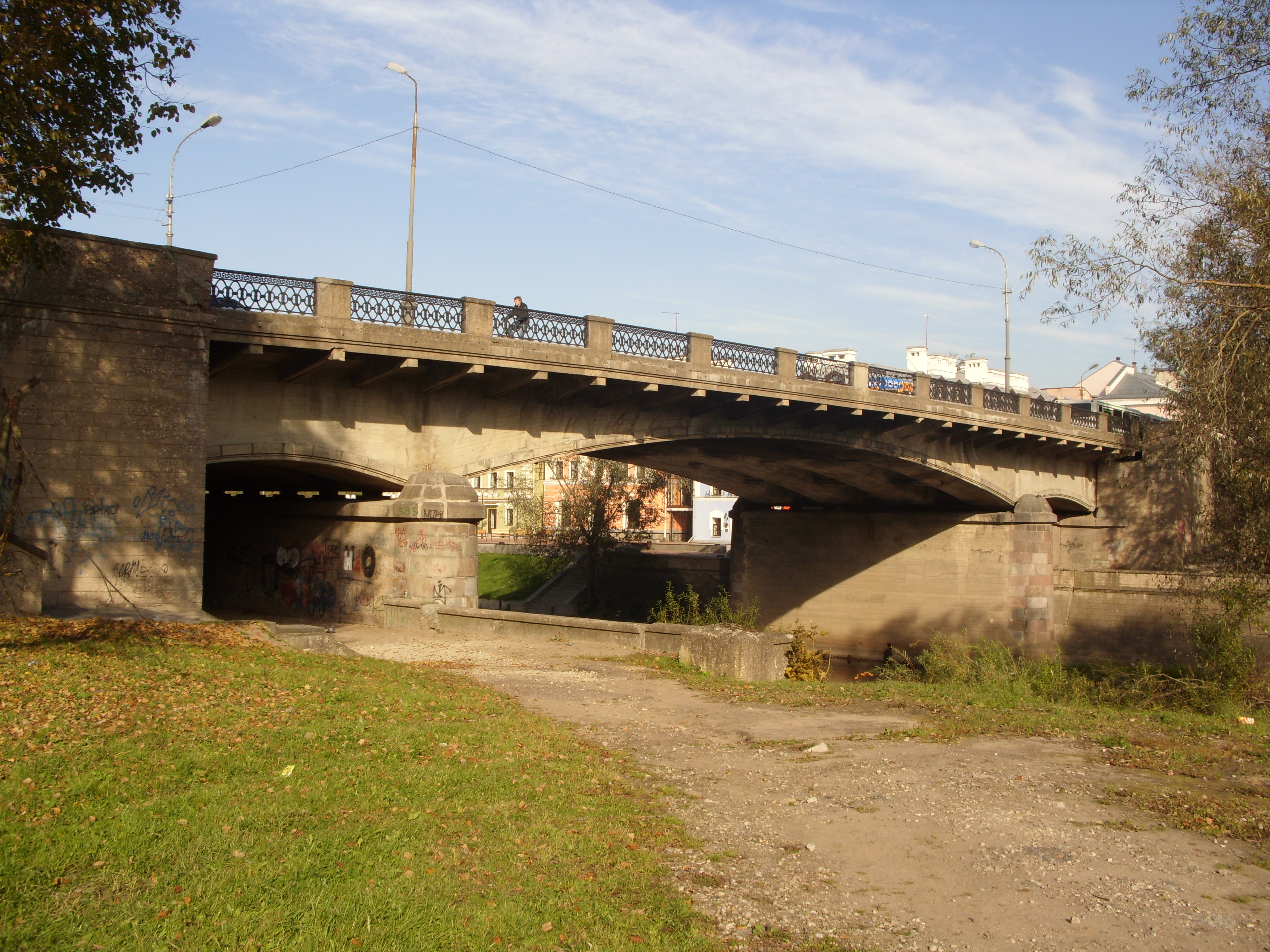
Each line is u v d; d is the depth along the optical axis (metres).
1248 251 20.36
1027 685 19.78
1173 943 6.00
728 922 6.15
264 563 30.33
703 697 14.59
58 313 16.06
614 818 8.01
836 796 9.04
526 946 5.52
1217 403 20.02
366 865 6.32
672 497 80.50
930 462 33.72
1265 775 10.32
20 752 8.05
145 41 13.77
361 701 11.45
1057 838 7.89
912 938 6.00
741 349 26.03
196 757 8.31
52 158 12.93
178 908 5.48
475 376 21.50
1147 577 36.59
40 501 15.80
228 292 17.91
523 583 53.97
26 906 5.40
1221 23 18.86
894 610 41.06
